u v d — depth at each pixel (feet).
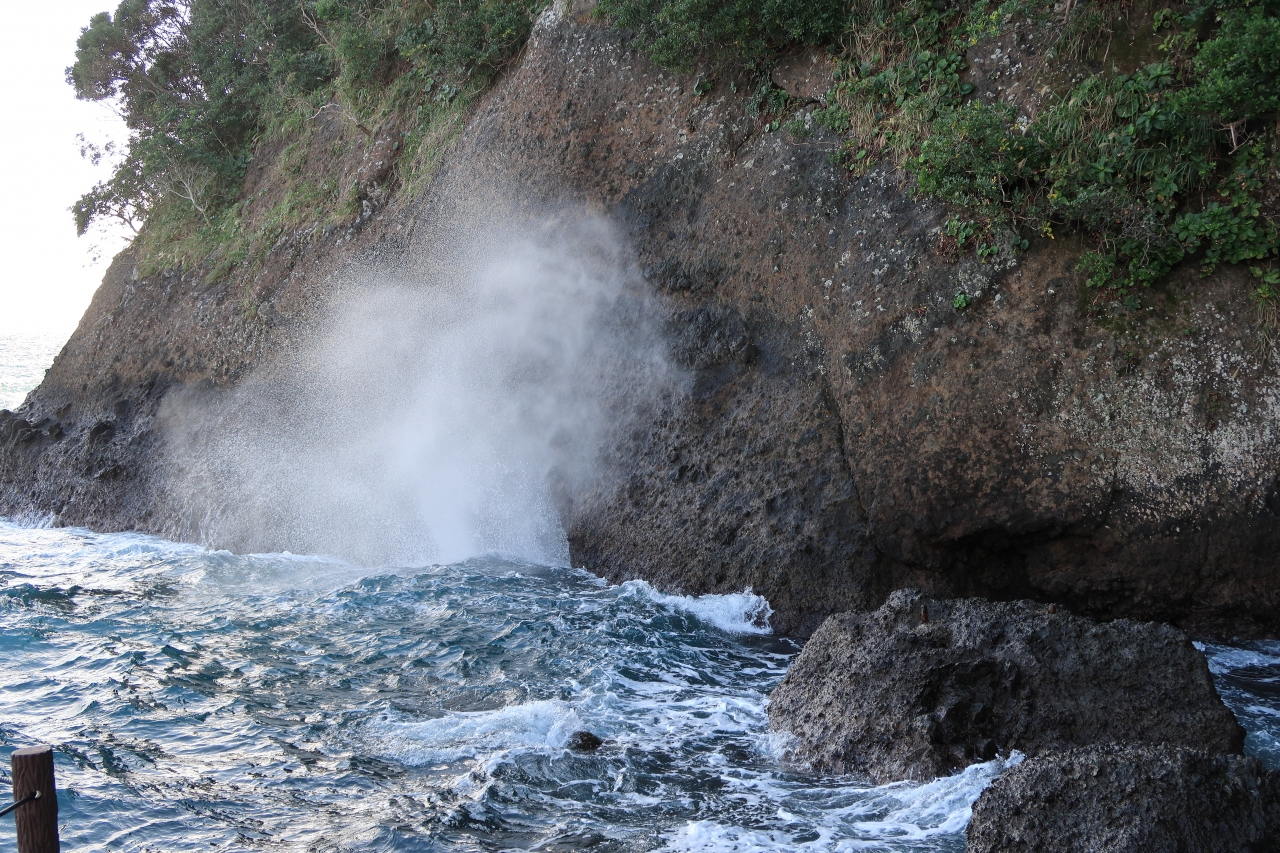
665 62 46.14
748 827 21.70
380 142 62.54
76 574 48.03
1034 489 31.96
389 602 40.34
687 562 38.88
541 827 21.91
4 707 29.73
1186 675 23.89
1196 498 30.14
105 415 67.56
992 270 33.96
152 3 86.94
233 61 81.10
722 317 41.81
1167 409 30.71
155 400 65.10
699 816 22.33
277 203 69.31
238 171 77.00
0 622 38.52
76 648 35.47
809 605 35.45
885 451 34.58
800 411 37.83
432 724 27.89
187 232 75.46
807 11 41.63
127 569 49.08
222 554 51.93
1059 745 23.66
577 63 51.16
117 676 32.30
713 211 43.47
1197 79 31.76
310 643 35.81
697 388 41.47
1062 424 31.86
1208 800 18.52
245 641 36.11
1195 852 17.89
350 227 60.08
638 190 46.50
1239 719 26.58
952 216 35.40
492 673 31.89
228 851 21.12
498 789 23.57
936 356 34.32
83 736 27.32
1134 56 33.37
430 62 61.05
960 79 37.81
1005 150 33.14
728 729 27.40
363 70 66.08
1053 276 32.96
